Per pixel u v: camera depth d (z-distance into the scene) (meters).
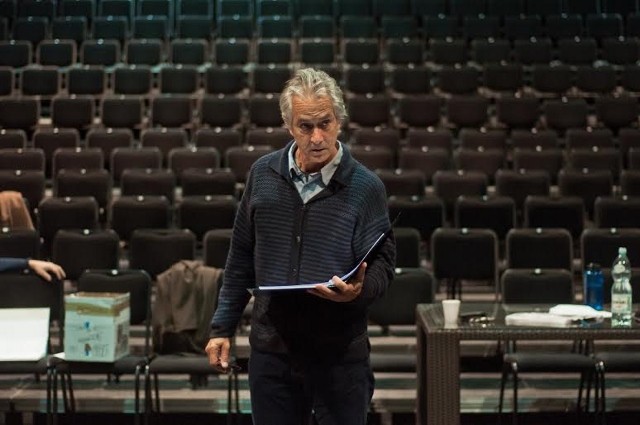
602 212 8.02
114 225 7.94
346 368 2.87
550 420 6.04
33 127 11.07
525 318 4.58
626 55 13.12
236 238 3.01
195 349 5.96
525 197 8.78
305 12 14.51
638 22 14.01
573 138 10.37
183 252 7.14
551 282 6.36
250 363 2.95
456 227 8.05
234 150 9.43
